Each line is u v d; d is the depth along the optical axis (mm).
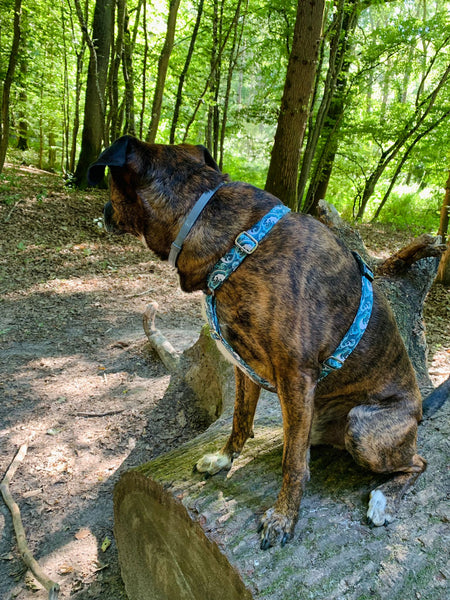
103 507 2848
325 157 10570
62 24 12352
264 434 2330
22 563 2477
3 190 10258
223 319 1735
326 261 1670
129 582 2123
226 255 1649
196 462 1986
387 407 1817
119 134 12539
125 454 3291
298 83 6488
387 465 1775
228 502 1688
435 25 11070
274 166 6922
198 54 11648
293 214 1721
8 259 7234
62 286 6566
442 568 1437
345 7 8141
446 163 12312
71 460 3199
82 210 10000
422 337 3410
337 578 1410
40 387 4020
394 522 1604
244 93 29219
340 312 1693
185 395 3859
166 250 1817
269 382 1811
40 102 15992
